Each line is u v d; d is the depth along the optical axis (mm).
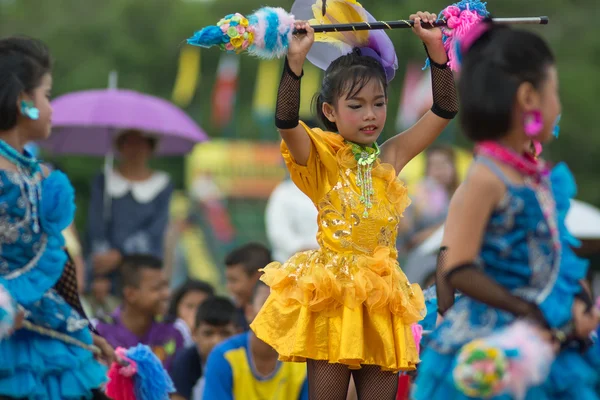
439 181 23578
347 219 10617
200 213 64625
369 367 10797
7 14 81750
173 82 77250
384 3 58781
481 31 9516
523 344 8727
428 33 10953
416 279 20125
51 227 10227
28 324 10055
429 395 9453
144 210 21312
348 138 10797
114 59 74438
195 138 23047
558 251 9266
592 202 59906
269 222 21844
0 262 10016
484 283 8961
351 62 10758
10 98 10141
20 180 10125
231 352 14859
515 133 9289
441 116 11273
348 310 10422
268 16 10266
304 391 14898
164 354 16844
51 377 10195
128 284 16797
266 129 79375
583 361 9328
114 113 22188
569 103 60219
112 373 11547
